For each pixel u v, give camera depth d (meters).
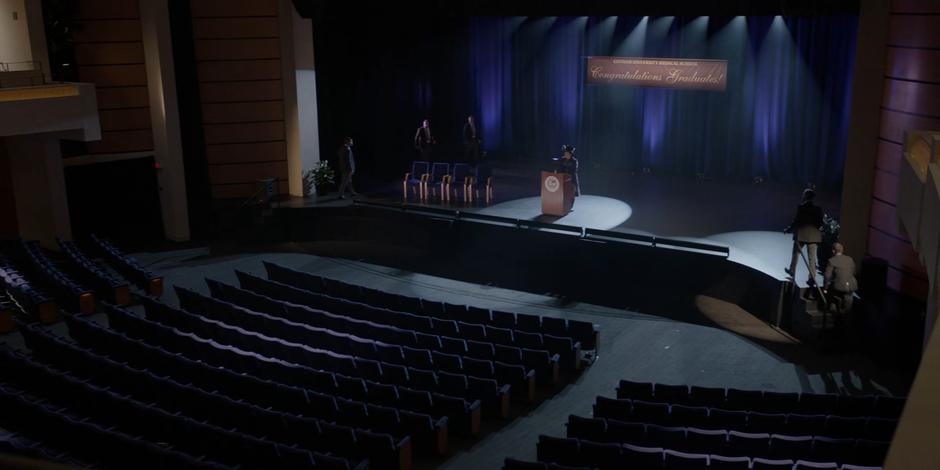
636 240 17.30
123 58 20.33
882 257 15.34
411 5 20.89
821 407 10.97
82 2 19.69
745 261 15.99
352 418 10.82
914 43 14.20
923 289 14.36
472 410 11.23
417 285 18.03
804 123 20.33
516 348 12.91
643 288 17.31
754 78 21.03
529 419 11.99
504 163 24.56
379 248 20.47
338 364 12.44
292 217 20.92
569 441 9.58
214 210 21.27
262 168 22.16
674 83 21.67
